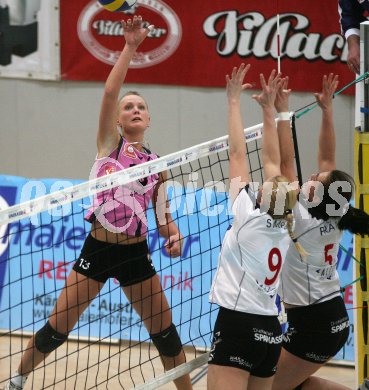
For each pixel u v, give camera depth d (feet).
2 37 77.56
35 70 77.77
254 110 72.90
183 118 75.46
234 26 72.13
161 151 76.59
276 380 42.75
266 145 40.19
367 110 45.47
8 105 79.20
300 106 71.97
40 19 76.54
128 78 75.51
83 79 76.79
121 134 46.44
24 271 62.39
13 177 64.59
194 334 58.49
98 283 43.98
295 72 71.36
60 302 43.75
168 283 59.72
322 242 41.01
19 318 62.18
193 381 52.80
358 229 41.09
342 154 71.72
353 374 54.95
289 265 41.81
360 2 50.19
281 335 39.06
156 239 60.18
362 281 46.19
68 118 78.13
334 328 42.06
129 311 60.29
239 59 72.74
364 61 45.24
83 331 61.00
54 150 79.05
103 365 55.77
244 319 37.73
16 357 56.80
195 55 73.82
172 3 73.10
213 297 38.73
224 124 74.64
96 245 43.78
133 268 44.09
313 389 44.06
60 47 76.79
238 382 37.58
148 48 74.49
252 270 37.68
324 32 70.18
